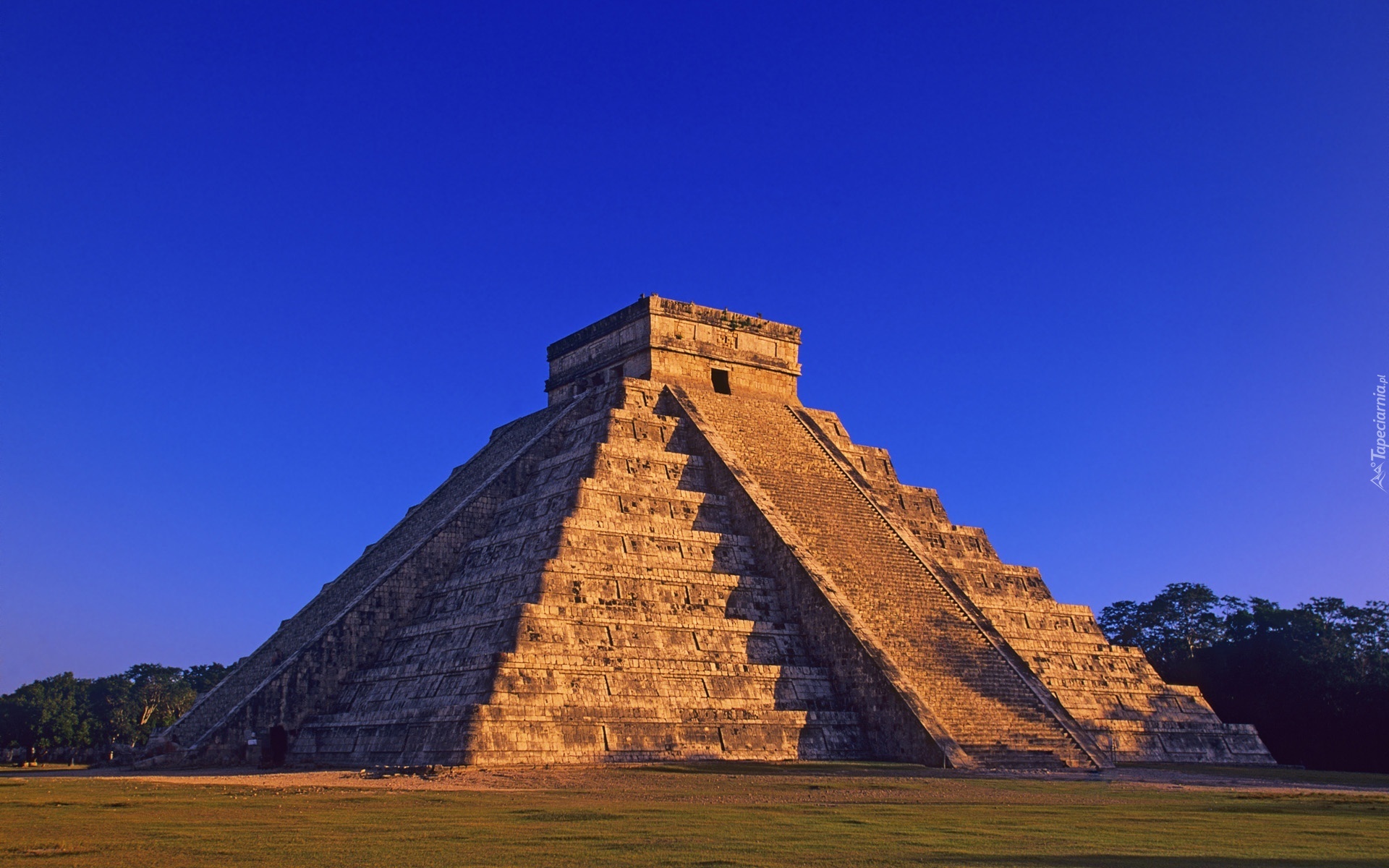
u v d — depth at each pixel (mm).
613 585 47875
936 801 30422
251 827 22234
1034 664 58812
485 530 56969
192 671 117062
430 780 35688
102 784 34719
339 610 57688
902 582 54625
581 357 69125
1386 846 21844
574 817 24578
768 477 58438
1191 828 24266
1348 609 77062
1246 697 72625
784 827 23016
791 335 69562
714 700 46094
